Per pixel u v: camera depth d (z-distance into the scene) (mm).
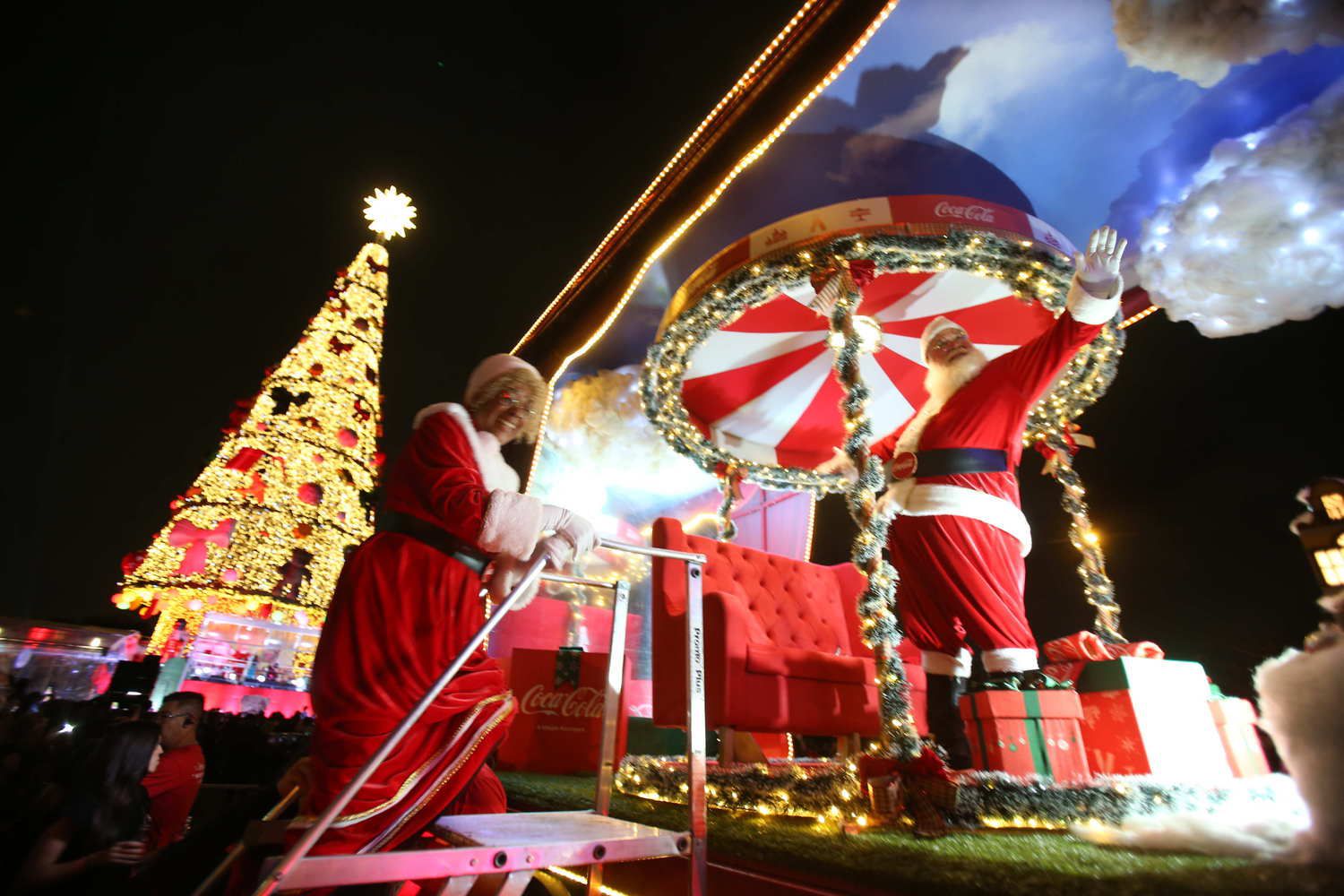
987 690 2061
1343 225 2615
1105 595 2969
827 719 2904
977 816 1628
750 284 2752
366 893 1148
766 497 6539
